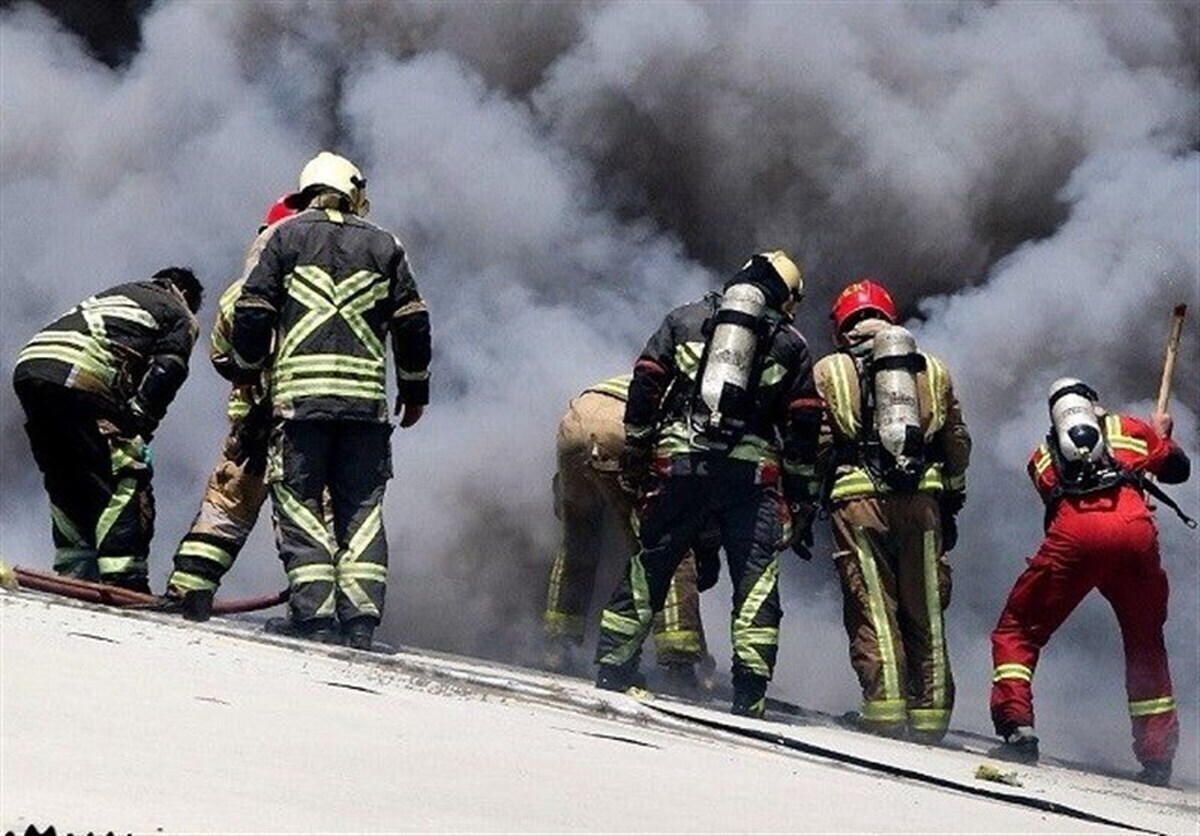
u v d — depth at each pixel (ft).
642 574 44.01
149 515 44.04
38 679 25.02
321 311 42.11
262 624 49.70
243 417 43.83
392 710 28.55
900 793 29.68
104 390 43.11
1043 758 50.67
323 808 20.02
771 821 23.80
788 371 43.98
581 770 25.73
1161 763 48.26
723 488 43.70
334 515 42.98
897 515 46.98
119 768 20.43
